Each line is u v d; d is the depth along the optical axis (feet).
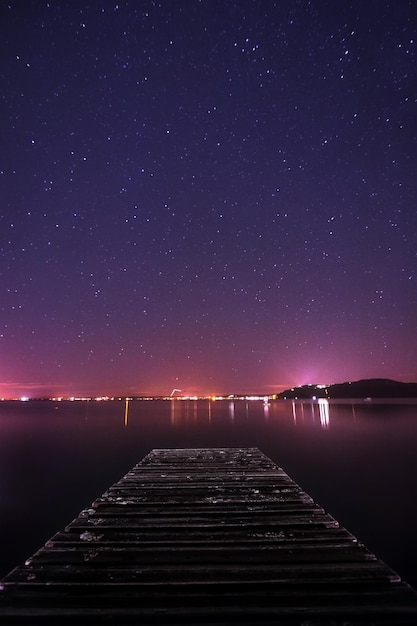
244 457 34.40
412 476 40.37
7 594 9.74
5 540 23.85
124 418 166.30
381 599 9.45
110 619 8.70
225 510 17.31
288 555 12.02
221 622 8.61
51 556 12.05
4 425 120.57
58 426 116.37
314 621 8.63
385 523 25.67
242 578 10.48
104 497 19.81
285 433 85.71
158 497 19.80
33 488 37.83
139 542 13.23
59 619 8.69
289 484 22.94
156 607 9.16
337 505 29.89
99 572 10.88
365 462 48.08
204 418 161.38
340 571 10.87
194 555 12.08
